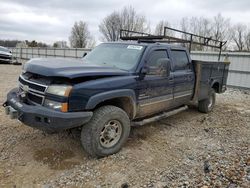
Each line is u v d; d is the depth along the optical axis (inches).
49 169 128.8
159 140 175.8
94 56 185.5
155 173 128.8
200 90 233.3
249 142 178.7
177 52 201.9
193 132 197.5
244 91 481.1
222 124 224.2
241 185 117.3
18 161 134.8
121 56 171.9
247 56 490.9
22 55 1491.1
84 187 114.6
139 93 159.6
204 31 1565.0
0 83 394.9
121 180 121.3
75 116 123.7
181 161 143.6
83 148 152.6
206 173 129.0
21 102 138.3
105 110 139.8
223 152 158.1
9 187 112.4
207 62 236.2
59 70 126.1
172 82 189.6
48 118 121.3
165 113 197.0
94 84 132.0
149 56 167.3
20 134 169.6
